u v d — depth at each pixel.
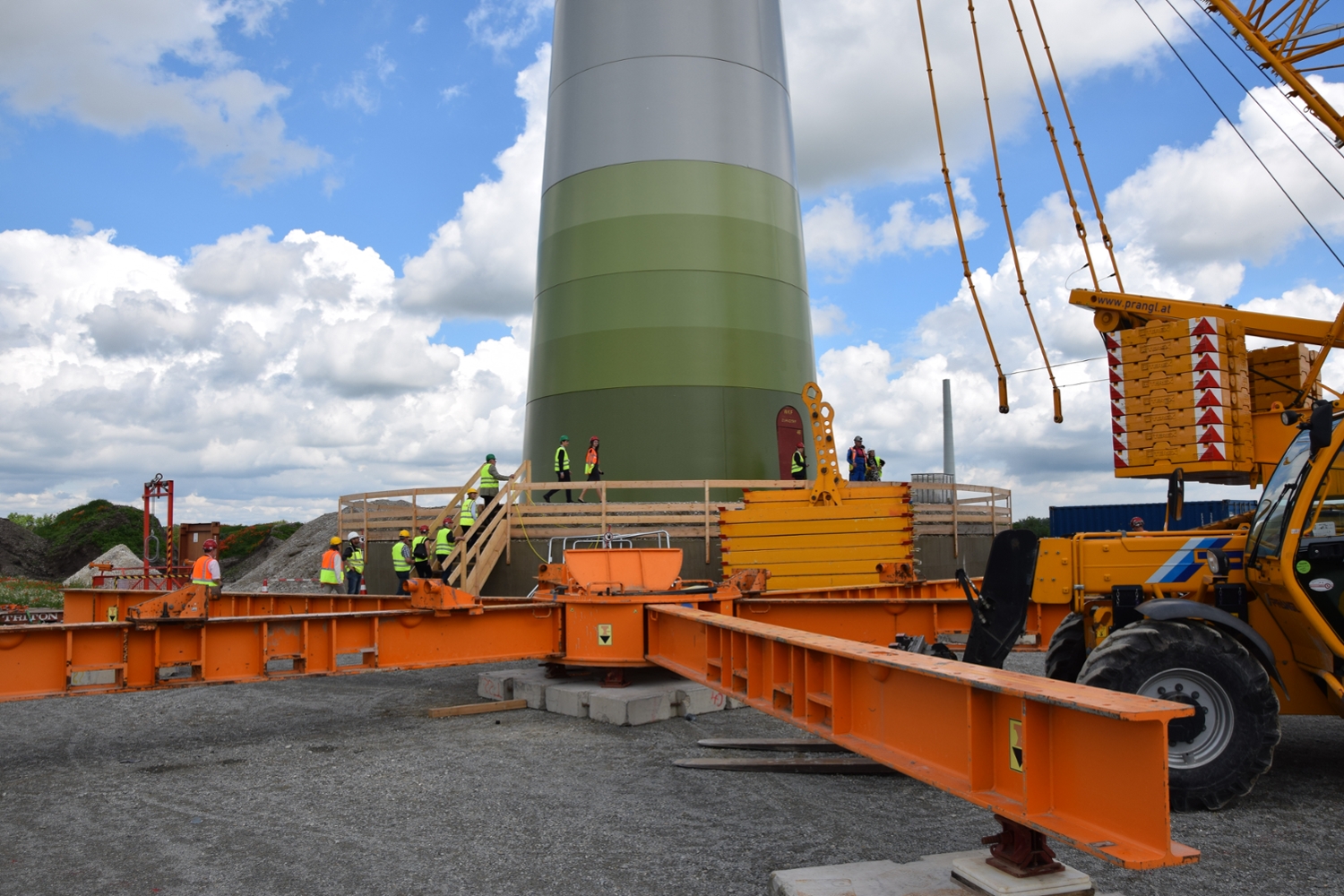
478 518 15.71
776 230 23.55
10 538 43.50
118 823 5.55
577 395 22.20
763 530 12.66
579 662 8.66
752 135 23.53
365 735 8.04
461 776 6.52
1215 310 8.49
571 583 9.00
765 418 22.16
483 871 4.65
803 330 24.02
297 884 4.50
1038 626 9.10
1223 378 8.00
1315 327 8.19
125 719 8.94
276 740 7.88
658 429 21.41
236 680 7.28
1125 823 2.98
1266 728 5.54
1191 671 5.65
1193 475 8.20
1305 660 6.05
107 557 33.44
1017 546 6.29
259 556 38.03
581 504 16.23
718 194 22.70
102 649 6.78
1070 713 3.28
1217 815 5.55
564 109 24.12
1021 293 10.91
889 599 9.68
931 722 4.00
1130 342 8.55
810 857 4.80
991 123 11.20
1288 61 11.10
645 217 22.39
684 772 6.60
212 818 5.61
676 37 23.17
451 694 10.28
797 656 5.17
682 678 9.38
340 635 7.82
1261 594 6.20
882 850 4.91
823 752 7.12
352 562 17.06
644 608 8.54
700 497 20.98
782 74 25.27
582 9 24.02
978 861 3.83
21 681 6.44
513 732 8.02
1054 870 3.66
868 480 20.72
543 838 5.16
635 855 4.87
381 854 4.92
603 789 6.15
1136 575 6.62
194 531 27.59
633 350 21.80
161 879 4.60
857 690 4.66
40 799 6.09
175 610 7.17
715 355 21.83
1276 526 6.05
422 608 8.23
